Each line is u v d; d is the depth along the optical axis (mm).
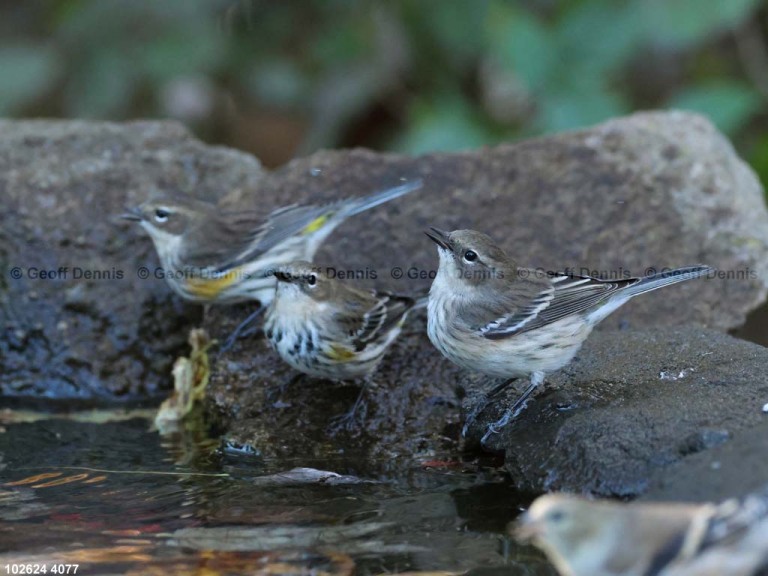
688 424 8305
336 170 13430
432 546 8305
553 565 7930
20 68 15883
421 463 10023
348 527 8656
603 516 6441
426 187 13062
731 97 15680
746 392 8859
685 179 13102
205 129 18625
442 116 15906
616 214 12727
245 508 9109
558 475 8617
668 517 6359
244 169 14250
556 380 9836
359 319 10445
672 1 14898
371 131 17938
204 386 11844
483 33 15656
